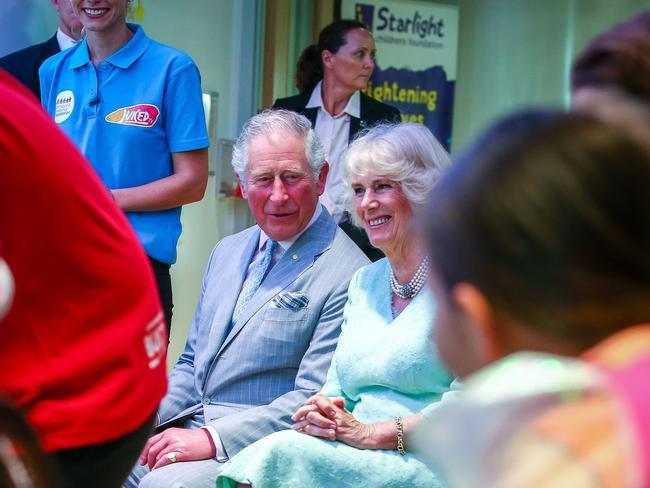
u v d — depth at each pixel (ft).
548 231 2.48
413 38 18.52
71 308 4.64
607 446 2.24
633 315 2.50
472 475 2.40
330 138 14.53
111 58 10.82
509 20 22.86
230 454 8.12
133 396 4.88
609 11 23.34
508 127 2.68
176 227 11.12
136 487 8.55
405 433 7.22
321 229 8.90
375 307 7.88
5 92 4.59
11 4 12.98
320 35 14.90
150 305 5.12
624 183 2.49
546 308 2.52
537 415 2.37
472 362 2.72
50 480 2.56
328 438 7.30
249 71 16.87
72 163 4.73
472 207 2.58
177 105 10.92
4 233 4.44
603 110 3.94
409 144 7.70
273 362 8.56
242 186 9.07
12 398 4.44
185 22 15.40
